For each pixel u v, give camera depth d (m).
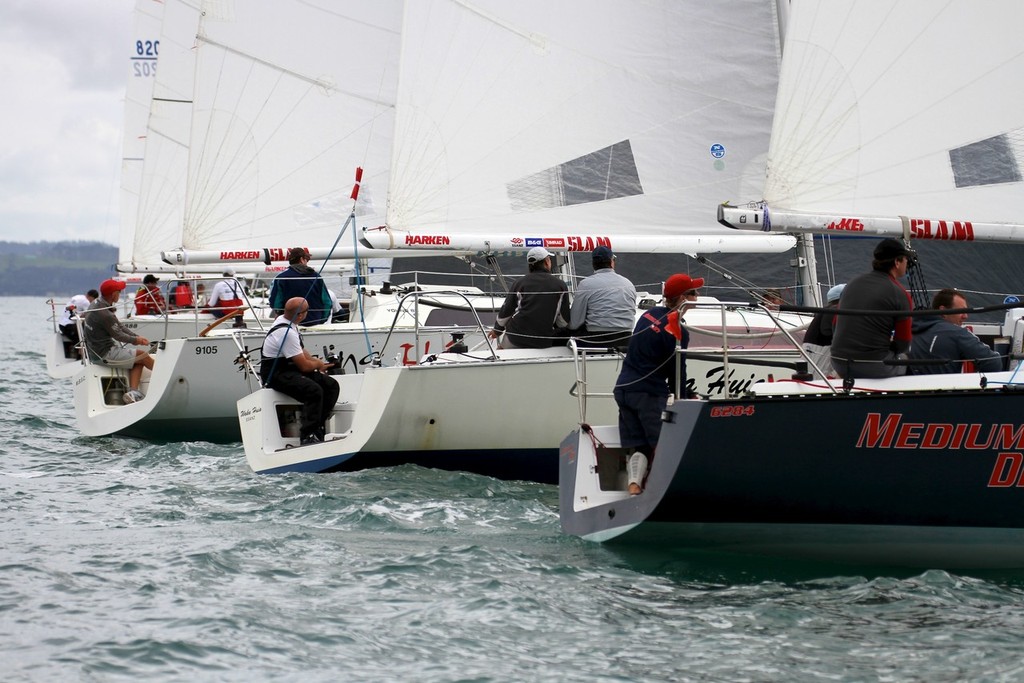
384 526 20.28
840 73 20.78
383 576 17.02
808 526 17.16
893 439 16.41
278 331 26.30
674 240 27.02
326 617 15.28
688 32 27.12
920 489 16.59
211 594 16.19
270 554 18.25
